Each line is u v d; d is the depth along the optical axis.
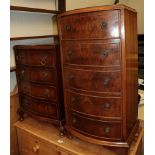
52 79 1.51
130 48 1.23
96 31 1.15
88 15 1.15
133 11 1.24
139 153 1.54
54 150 1.51
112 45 1.13
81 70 1.28
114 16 1.09
